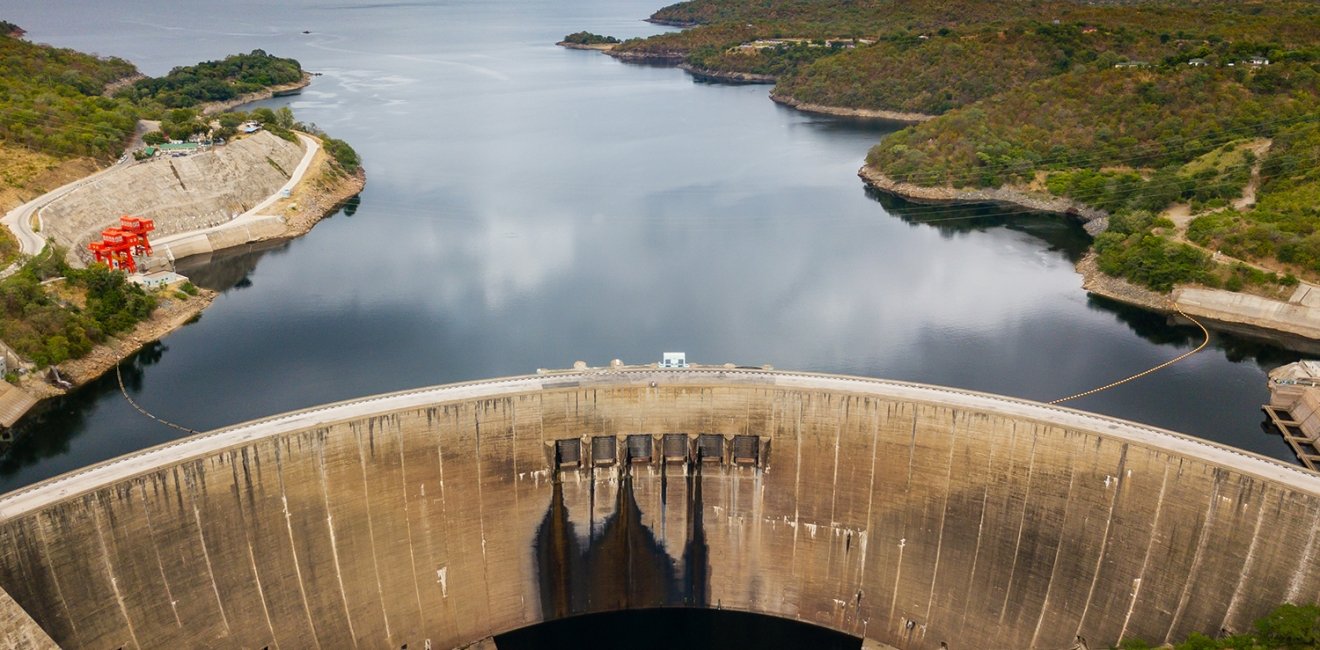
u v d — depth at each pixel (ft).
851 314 528.22
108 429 390.42
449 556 285.02
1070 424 266.57
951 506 279.69
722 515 298.97
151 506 242.17
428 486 279.08
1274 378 422.00
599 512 295.89
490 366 453.17
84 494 231.09
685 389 289.53
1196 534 250.37
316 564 267.80
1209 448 255.70
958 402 280.51
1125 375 450.71
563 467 290.76
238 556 256.93
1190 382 444.96
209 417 401.29
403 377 440.86
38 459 365.40
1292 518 235.61
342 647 272.92
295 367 453.58
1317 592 234.17
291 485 261.44
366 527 272.92
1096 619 264.11
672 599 305.73
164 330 499.10
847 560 293.23
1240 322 522.47
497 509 287.89
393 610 279.28
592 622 299.79
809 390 286.25
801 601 298.56
